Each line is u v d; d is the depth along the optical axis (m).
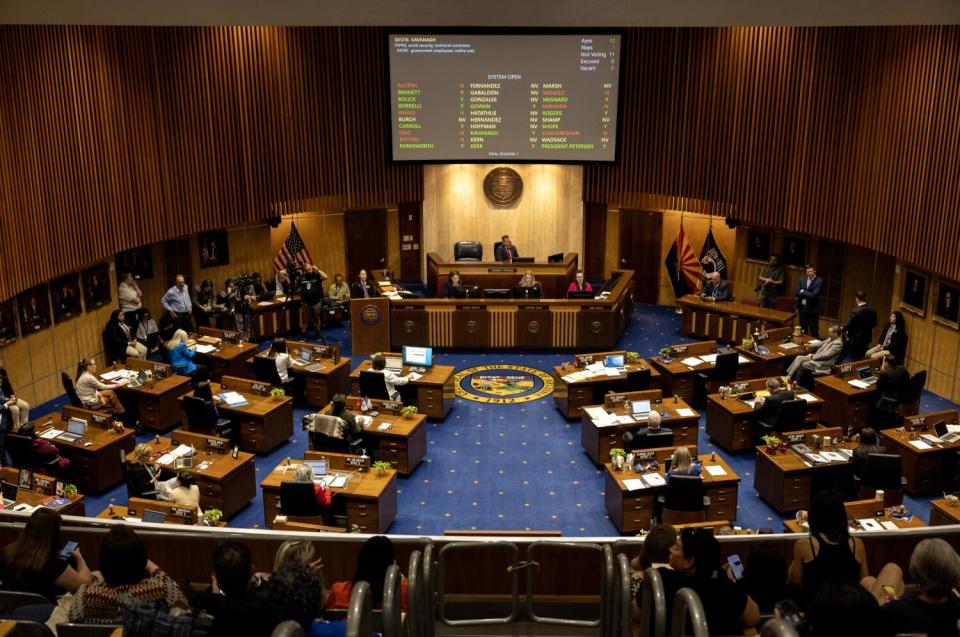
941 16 8.44
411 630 4.04
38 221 13.68
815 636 3.00
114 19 8.86
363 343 17.59
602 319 17.50
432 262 20.14
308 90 17.91
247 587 4.18
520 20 8.91
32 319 14.52
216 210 17.09
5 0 8.73
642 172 18.81
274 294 18.62
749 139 17.36
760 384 13.85
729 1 8.88
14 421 12.52
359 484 11.05
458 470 12.95
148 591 4.25
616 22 9.08
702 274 20.06
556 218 21.48
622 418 12.90
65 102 14.09
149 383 14.06
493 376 16.50
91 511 11.64
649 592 4.09
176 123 16.19
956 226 13.85
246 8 8.96
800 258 18.31
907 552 6.40
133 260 17.16
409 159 18.11
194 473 11.26
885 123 15.01
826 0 8.66
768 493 11.80
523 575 6.39
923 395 15.36
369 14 8.94
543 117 17.83
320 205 18.84
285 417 13.67
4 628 3.52
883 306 16.95
